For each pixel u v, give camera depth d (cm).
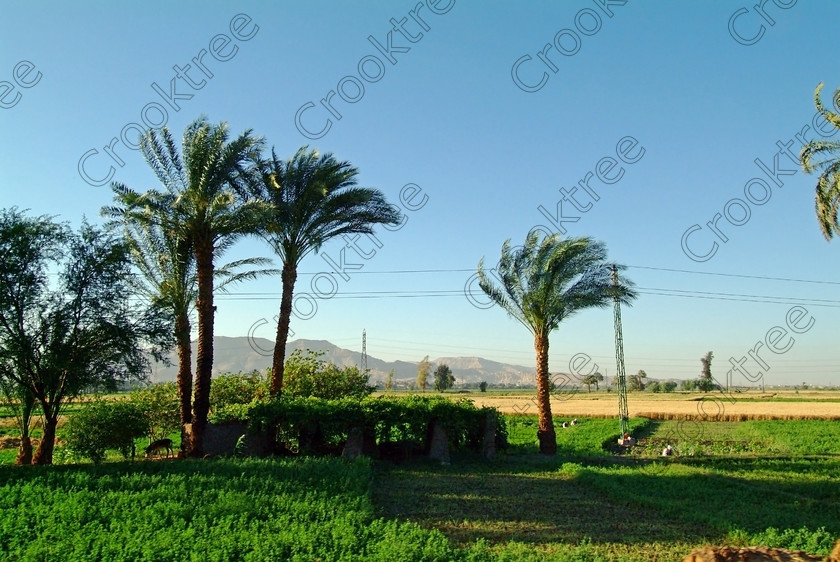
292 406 2470
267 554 1005
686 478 2097
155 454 2716
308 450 2519
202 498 1385
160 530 1107
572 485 1969
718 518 1422
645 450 3462
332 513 1282
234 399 3325
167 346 2373
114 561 948
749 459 2809
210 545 1024
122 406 2500
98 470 1831
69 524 1153
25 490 1421
